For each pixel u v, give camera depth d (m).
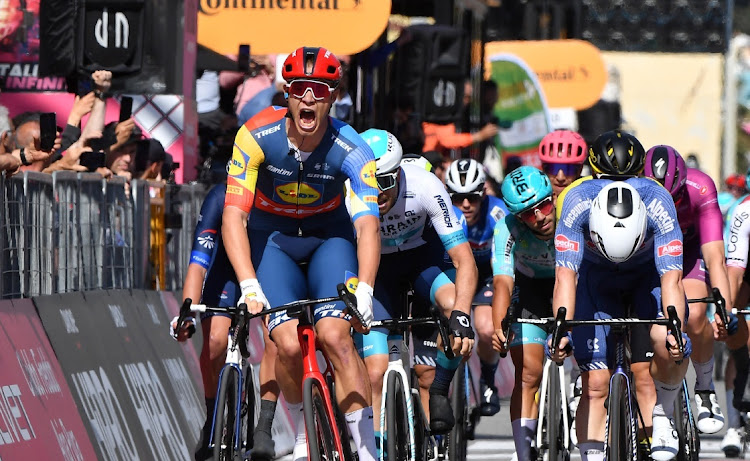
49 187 17.58
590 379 16.75
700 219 19.98
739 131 112.44
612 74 75.06
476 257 24.16
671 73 113.38
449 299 18.61
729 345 22.97
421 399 19.33
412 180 18.14
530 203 17.88
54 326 16.67
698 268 20.69
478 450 24.55
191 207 25.39
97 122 22.80
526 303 19.45
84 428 16.11
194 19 27.48
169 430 19.05
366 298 14.44
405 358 17.70
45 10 24.36
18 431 14.37
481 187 23.30
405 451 16.88
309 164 15.02
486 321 24.09
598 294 17.28
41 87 28.03
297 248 15.73
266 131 14.90
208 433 16.41
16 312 15.73
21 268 16.41
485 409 24.41
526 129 52.12
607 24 111.50
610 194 15.97
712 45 112.31
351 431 15.06
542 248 18.88
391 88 39.31
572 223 16.47
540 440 17.58
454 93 39.41
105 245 19.94
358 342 17.92
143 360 19.36
